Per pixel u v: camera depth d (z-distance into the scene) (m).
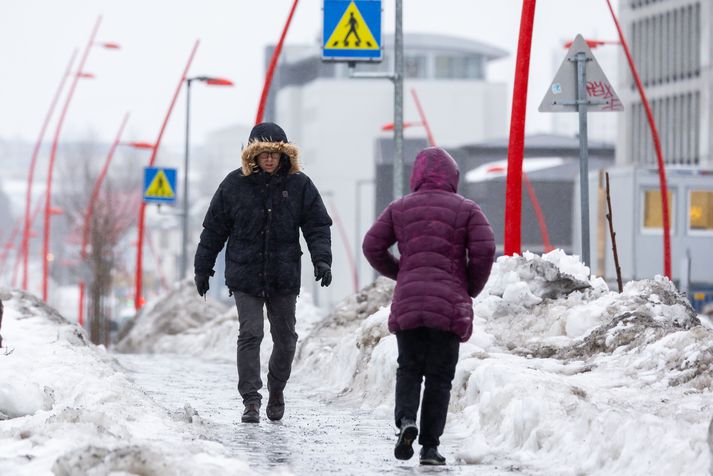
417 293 21.41
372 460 22.34
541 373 25.83
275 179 27.36
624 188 127.00
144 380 42.41
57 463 17.28
